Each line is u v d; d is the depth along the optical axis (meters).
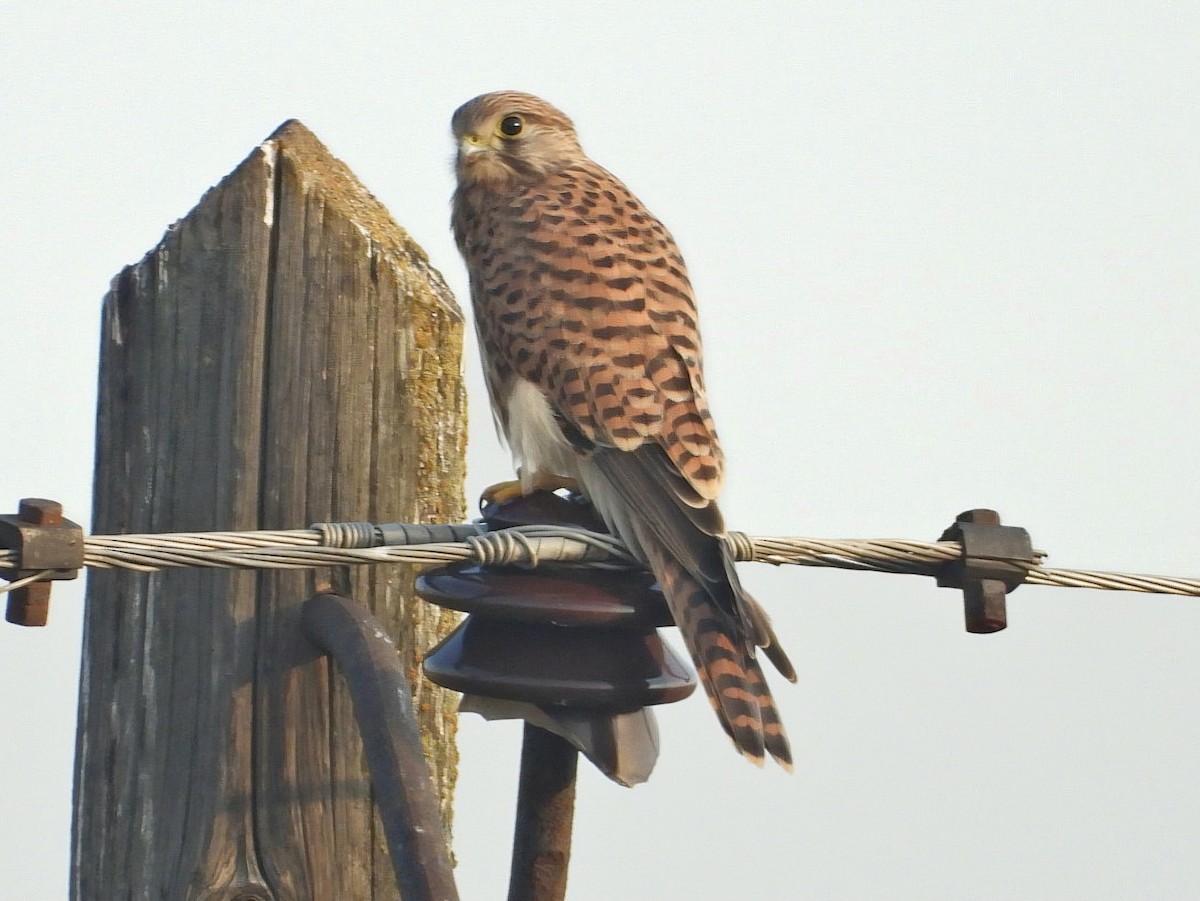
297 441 7.16
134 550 5.93
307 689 7.18
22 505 5.89
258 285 7.16
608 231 8.15
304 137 7.42
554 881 6.42
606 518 7.18
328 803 7.19
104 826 7.36
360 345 7.14
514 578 6.27
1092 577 7.12
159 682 7.27
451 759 7.48
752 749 6.19
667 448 7.26
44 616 5.86
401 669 6.53
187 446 7.21
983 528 7.00
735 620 6.43
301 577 7.20
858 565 6.96
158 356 7.24
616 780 6.12
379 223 7.37
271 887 7.16
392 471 7.14
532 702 6.12
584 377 7.50
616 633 6.28
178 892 7.20
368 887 7.21
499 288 8.02
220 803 7.16
